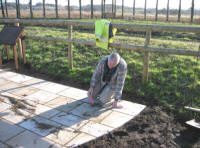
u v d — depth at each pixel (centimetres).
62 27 1420
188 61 625
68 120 363
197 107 410
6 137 315
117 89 394
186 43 920
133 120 369
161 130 344
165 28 448
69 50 594
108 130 338
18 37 612
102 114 385
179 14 2255
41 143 303
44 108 403
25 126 343
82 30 1259
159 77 525
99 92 418
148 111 401
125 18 2738
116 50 737
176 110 403
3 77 565
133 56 687
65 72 594
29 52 762
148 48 471
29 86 508
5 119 362
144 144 310
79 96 456
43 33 1057
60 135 322
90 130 336
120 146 304
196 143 314
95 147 299
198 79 510
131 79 529
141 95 465
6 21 677
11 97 446
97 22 503
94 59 674
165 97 448
